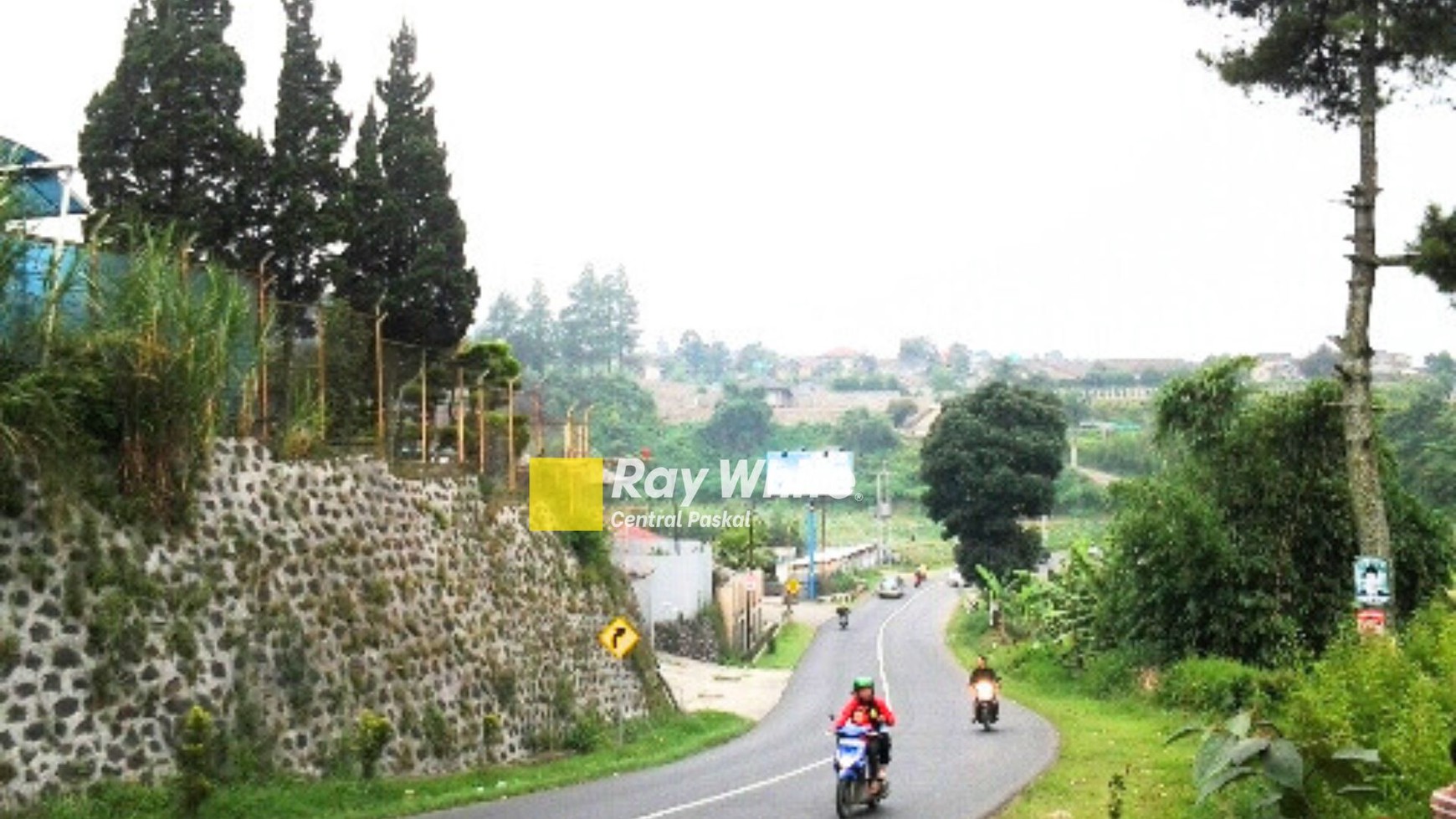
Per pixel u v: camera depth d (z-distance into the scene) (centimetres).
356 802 1638
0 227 1473
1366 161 2377
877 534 12669
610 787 1867
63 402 1492
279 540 1828
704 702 3669
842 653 5650
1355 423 2384
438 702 2042
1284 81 2519
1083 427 14712
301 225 2536
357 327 2356
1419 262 2236
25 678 1398
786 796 1744
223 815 1473
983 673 2641
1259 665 2908
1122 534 3136
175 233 2325
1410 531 2958
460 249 2994
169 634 1582
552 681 2450
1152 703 2855
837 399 18562
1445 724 1226
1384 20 2284
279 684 1731
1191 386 3084
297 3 2692
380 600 1986
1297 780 816
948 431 7181
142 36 2445
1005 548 7150
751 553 8606
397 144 2970
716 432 13962
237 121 2477
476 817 1556
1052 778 1759
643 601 5025
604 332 17788
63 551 1477
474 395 2758
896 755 2162
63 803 1377
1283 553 2939
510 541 2519
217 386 1673
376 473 2131
